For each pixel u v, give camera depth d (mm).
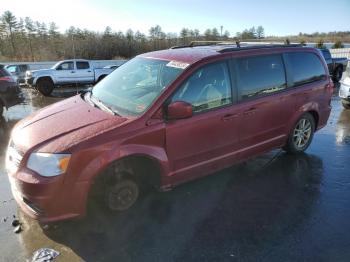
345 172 5293
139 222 3934
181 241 3623
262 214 4125
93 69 19891
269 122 5117
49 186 3404
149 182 4230
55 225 3873
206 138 4363
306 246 3529
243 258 3363
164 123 3969
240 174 5203
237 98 4656
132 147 3762
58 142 3555
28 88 20016
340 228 3834
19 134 3949
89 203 3922
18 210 4254
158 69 4508
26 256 3402
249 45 5238
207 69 4391
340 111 9758
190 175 4379
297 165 5531
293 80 5418
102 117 3949
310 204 4348
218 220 4000
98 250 3482
